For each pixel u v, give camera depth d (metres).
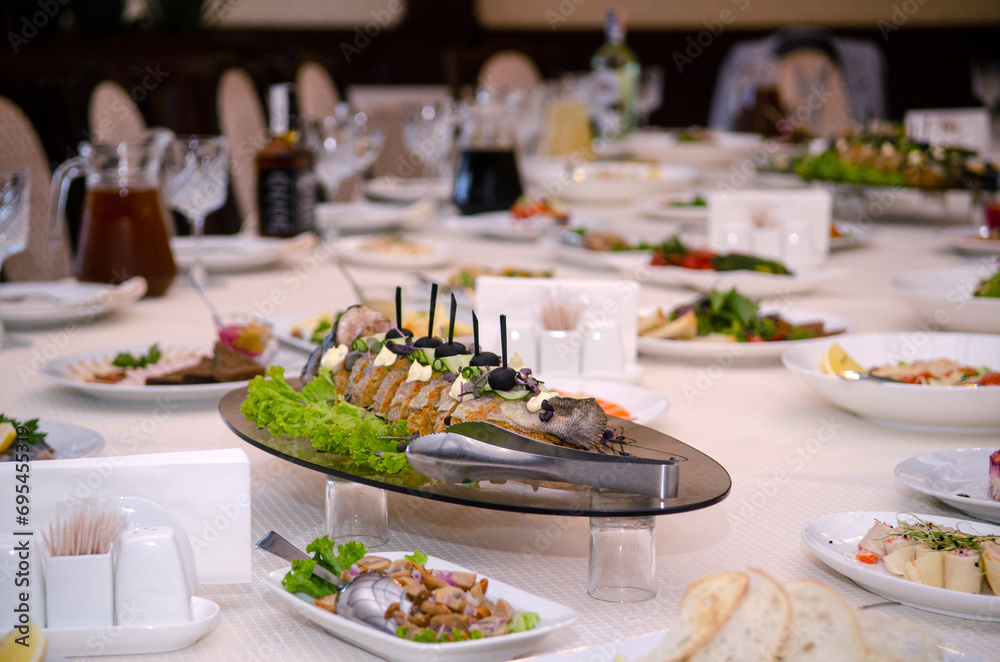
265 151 2.61
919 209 3.34
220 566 0.88
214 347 1.47
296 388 1.23
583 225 2.80
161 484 0.87
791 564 0.94
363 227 2.90
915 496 1.12
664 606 0.85
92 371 1.49
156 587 0.77
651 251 2.39
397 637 0.72
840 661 0.62
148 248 2.11
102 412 1.40
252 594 0.88
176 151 2.20
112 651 0.76
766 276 2.07
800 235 2.47
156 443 1.27
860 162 3.02
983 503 0.98
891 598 0.86
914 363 1.44
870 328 1.89
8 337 1.80
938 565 0.85
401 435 0.98
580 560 0.96
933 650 0.64
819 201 2.50
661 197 3.29
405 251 2.46
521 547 0.99
